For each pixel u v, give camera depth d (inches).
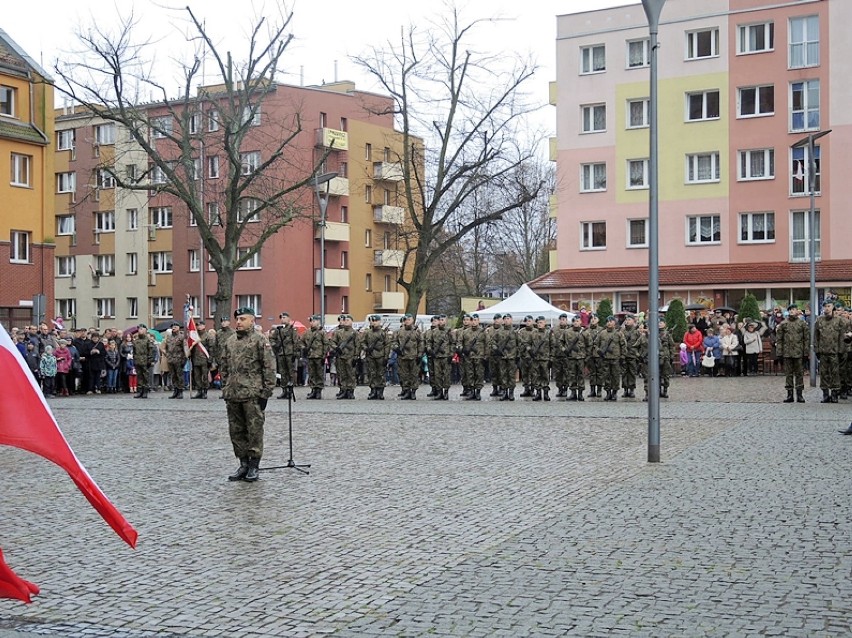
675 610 263.6
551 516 398.3
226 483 502.9
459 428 747.4
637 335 1061.8
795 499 419.5
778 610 261.4
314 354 1119.6
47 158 1824.6
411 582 300.8
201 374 1146.0
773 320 1482.5
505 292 3496.6
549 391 1150.3
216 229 2524.6
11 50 1827.0
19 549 362.3
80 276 2795.3
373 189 2758.4
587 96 2087.8
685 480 477.4
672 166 2010.3
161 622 266.7
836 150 1866.4
